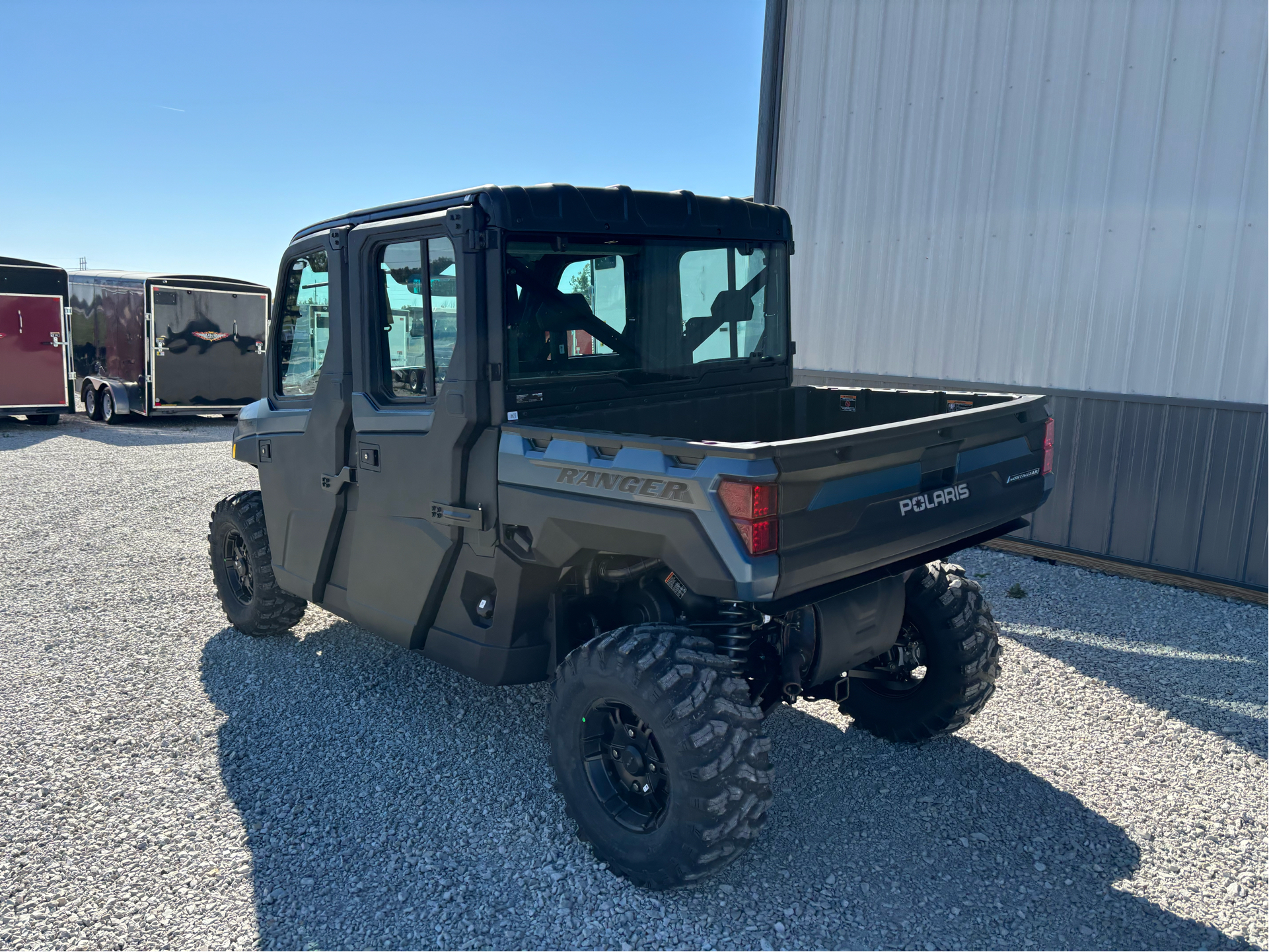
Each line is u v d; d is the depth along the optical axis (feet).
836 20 23.84
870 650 10.38
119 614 17.67
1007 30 20.62
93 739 12.30
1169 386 19.10
